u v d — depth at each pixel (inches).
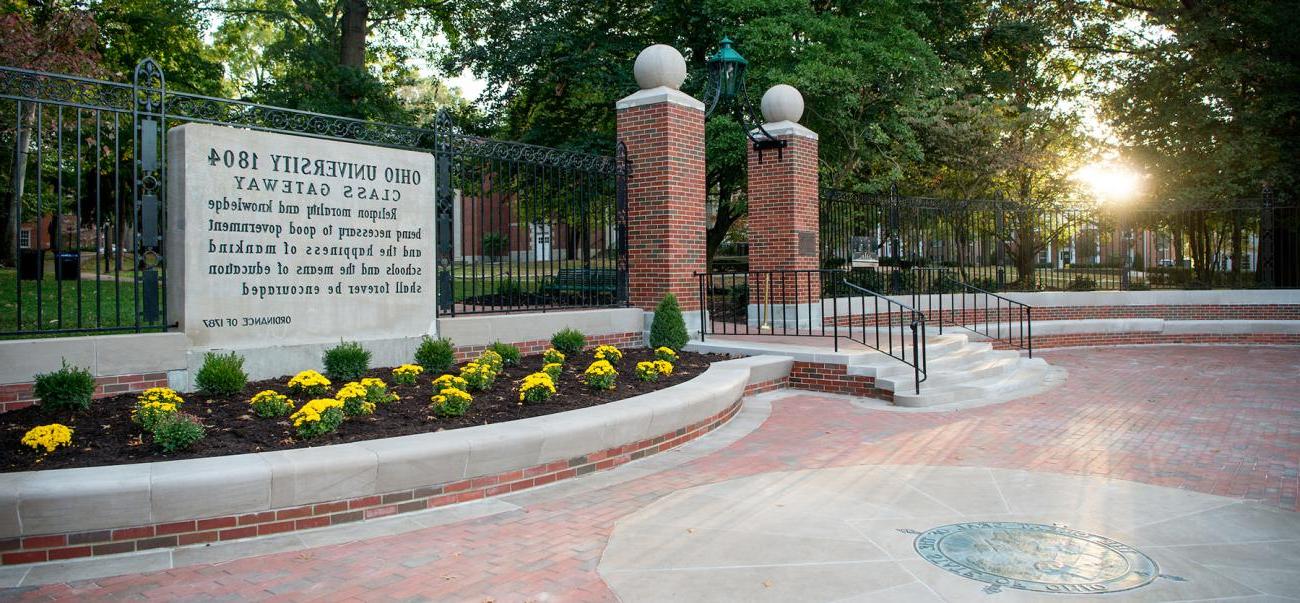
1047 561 181.9
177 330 300.7
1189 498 235.6
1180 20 858.8
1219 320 726.5
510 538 202.5
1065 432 337.1
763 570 178.1
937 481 257.1
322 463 209.0
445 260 388.2
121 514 187.3
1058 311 740.7
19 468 204.7
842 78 644.1
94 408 259.1
